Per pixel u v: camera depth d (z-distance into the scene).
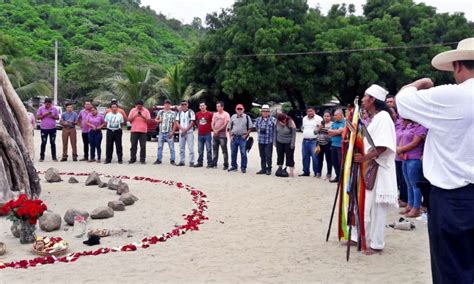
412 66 42.28
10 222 8.34
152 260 6.43
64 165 16.14
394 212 9.61
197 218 8.88
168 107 17.08
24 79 39.06
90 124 16.86
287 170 16.03
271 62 38.09
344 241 7.46
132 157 17.05
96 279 5.66
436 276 3.53
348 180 6.98
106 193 11.04
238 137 15.38
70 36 65.88
